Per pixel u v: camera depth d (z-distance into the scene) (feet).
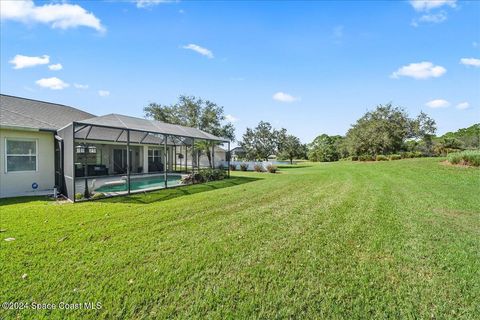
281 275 10.51
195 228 16.97
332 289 9.45
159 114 98.68
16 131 32.86
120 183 43.11
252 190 34.81
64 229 16.60
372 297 8.96
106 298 8.85
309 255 12.51
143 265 11.35
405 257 12.24
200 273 10.64
